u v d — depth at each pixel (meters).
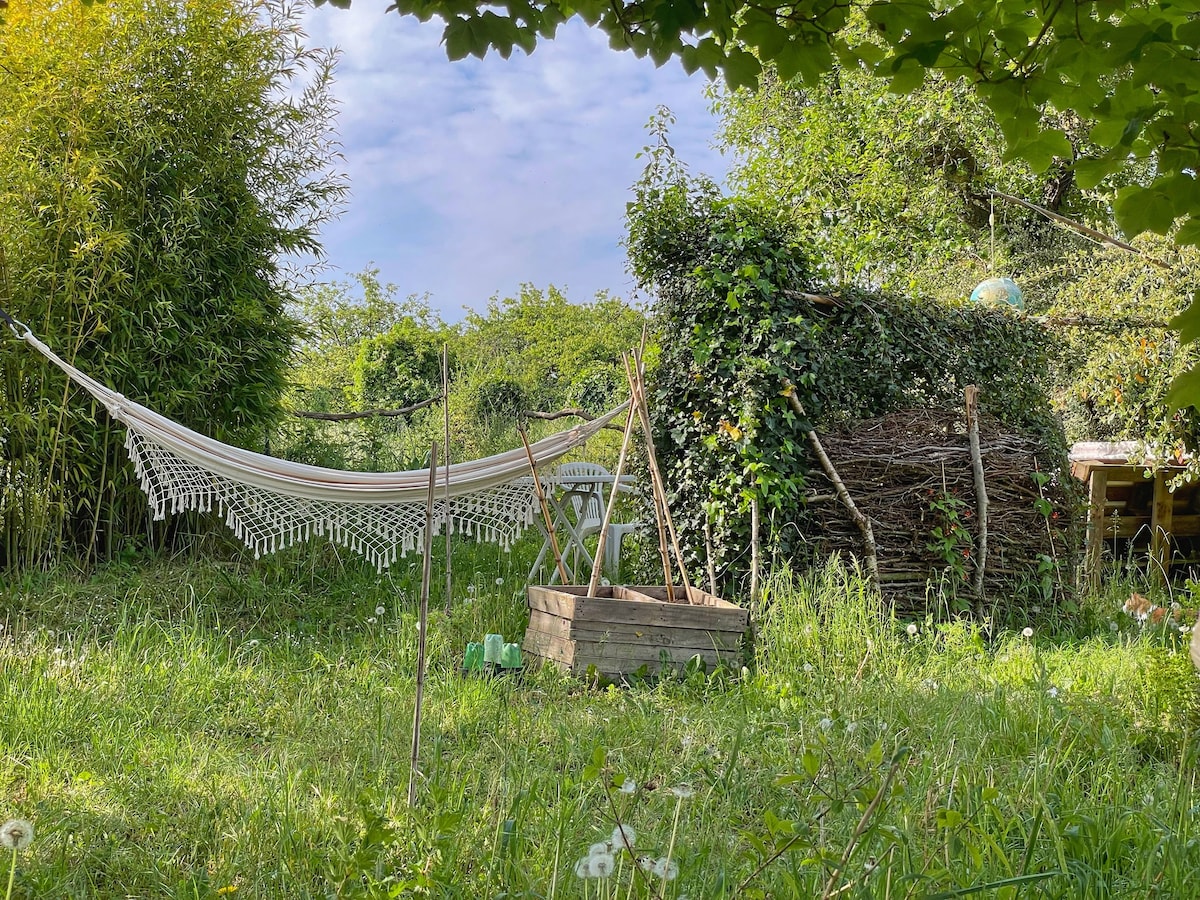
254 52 6.66
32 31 5.85
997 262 12.97
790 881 1.95
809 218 14.60
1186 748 3.09
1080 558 6.46
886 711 3.82
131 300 6.13
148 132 6.07
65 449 5.86
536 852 2.36
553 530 5.51
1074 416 9.16
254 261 6.87
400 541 5.79
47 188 5.83
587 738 3.56
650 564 6.37
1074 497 6.44
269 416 7.01
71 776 3.04
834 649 4.79
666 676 4.69
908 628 4.93
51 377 5.80
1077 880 2.20
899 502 5.84
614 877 2.06
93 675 4.13
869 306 6.18
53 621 5.04
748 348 5.75
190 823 2.68
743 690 4.42
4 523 5.75
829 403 6.10
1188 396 1.51
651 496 6.29
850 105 14.91
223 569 6.06
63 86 5.79
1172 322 1.50
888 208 14.28
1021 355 6.73
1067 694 3.99
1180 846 2.34
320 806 2.69
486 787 2.96
